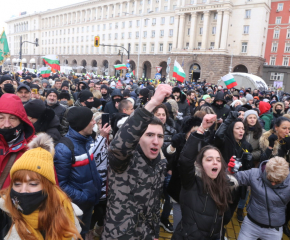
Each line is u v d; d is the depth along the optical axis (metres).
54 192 1.53
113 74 54.59
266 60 42.53
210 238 2.30
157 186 1.99
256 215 2.81
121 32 52.78
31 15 75.19
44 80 9.05
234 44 39.22
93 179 2.43
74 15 63.78
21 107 2.07
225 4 37.59
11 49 87.44
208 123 2.11
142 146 1.90
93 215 3.12
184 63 41.22
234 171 2.83
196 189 2.33
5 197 1.50
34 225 1.49
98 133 3.20
